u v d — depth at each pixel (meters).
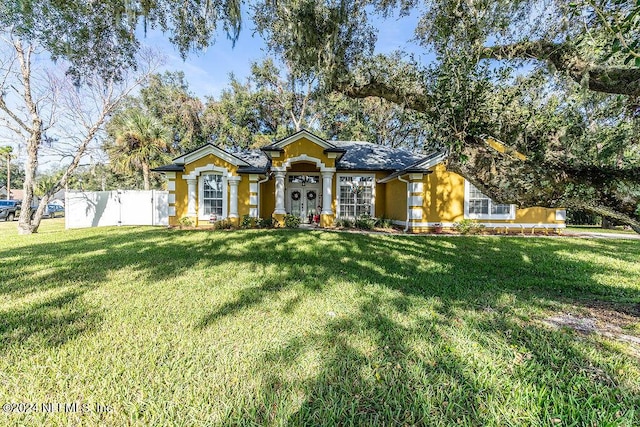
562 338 3.12
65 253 7.61
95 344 2.94
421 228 12.88
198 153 13.99
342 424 1.95
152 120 23.23
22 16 5.32
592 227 18.19
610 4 3.16
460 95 3.91
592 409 2.07
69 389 2.27
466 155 3.82
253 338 3.10
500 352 2.83
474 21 4.51
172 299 4.27
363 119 24.41
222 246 8.75
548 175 3.37
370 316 3.67
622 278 5.77
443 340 3.06
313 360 2.68
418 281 5.31
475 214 13.03
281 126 27.12
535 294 4.75
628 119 4.88
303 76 6.66
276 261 6.86
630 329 3.43
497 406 2.10
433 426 1.92
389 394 2.24
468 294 4.62
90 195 15.86
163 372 2.48
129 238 10.29
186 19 5.79
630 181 3.05
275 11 5.67
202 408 2.08
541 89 4.86
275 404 2.13
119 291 4.62
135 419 1.99
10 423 1.94
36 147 12.35
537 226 13.08
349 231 12.84
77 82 6.91
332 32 5.42
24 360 2.63
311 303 4.14
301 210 16.59
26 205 12.05
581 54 3.96
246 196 14.50
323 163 14.09
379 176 15.84
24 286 4.86
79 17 5.59
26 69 11.91
